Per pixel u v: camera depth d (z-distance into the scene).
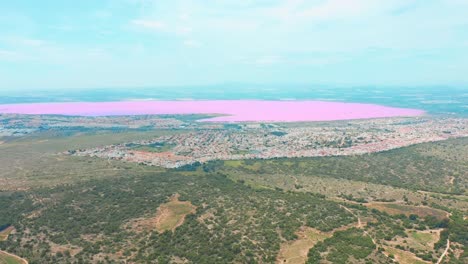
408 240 144.88
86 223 167.75
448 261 129.12
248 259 127.88
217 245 137.75
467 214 174.75
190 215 167.00
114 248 143.50
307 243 139.38
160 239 146.88
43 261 137.88
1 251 149.12
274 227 152.75
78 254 140.50
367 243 139.38
